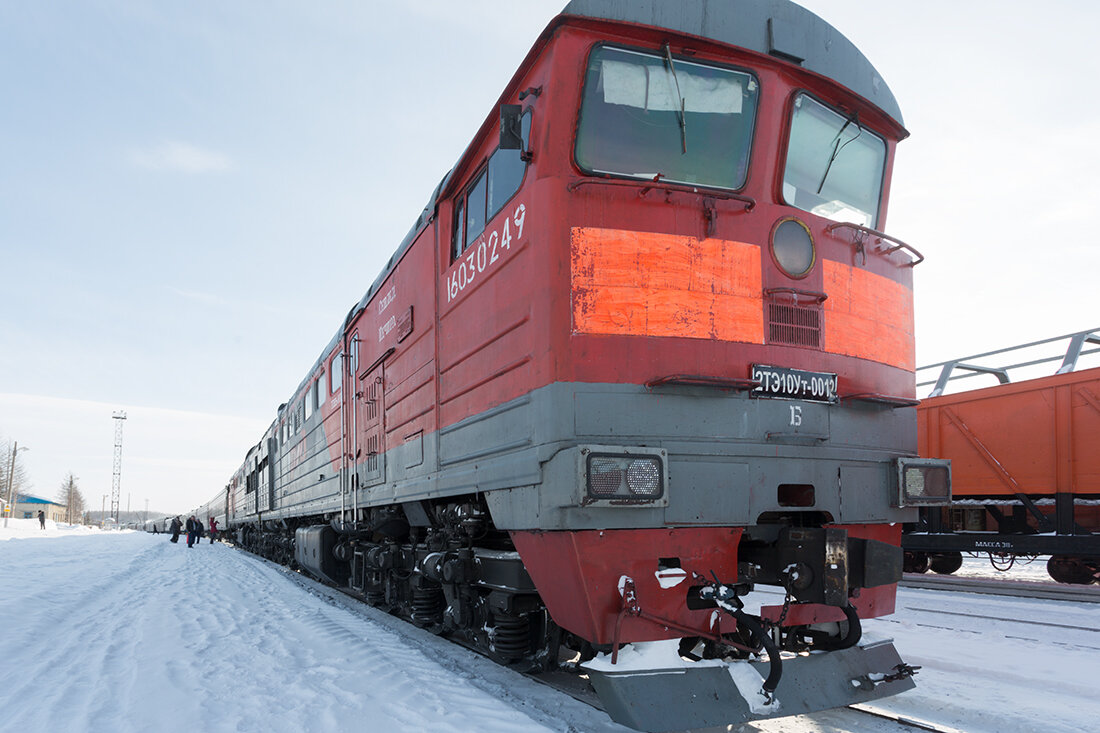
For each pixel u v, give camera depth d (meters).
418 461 6.58
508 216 4.88
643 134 4.56
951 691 4.99
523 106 4.78
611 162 4.49
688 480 4.18
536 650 5.39
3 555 20.47
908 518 5.10
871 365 5.09
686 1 4.53
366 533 9.52
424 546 7.25
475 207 5.64
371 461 8.45
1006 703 4.69
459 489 5.48
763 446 4.43
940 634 6.99
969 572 15.87
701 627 4.22
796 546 4.43
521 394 4.53
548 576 4.27
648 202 4.43
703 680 3.96
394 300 7.70
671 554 4.14
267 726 4.23
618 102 4.52
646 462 3.98
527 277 4.53
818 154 5.12
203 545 36.19
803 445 4.59
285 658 6.09
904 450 5.22
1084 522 11.55
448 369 5.91
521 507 4.47
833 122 5.17
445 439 5.90
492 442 4.94
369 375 8.72
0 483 76.94
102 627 8.33
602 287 4.28
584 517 3.92
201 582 13.84
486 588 5.88
